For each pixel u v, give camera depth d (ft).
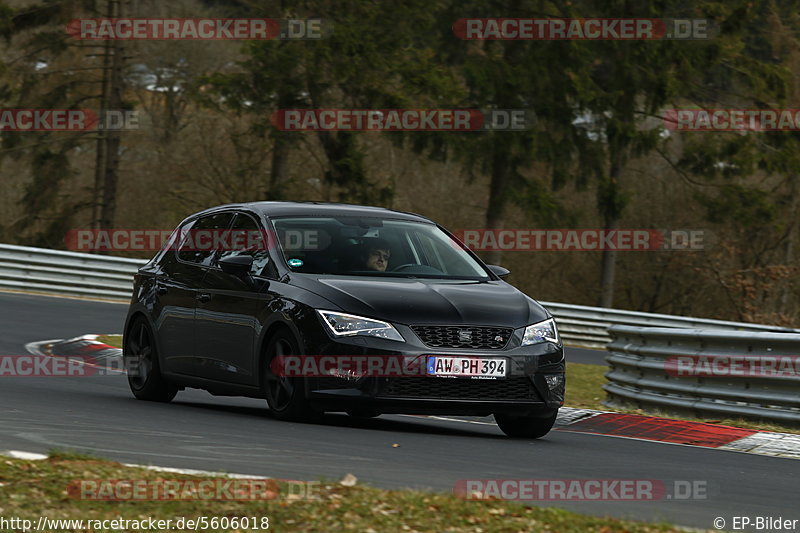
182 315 116.16
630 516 67.36
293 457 80.59
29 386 125.29
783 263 478.59
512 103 396.37
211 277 113.70
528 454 93.20
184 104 452.76
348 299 99.25
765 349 126.41
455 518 60.90
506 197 407.23
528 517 62.39
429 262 111.04
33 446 78.13
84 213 490.49
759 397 124.57
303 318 99.50
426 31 404.98
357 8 393.50
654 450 103.55
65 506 58.29
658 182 484.74
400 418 120.78
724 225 458.09
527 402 100.37
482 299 103.14
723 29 414.21
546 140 400.47
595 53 404.16
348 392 96.99
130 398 122.83
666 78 408.05
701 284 479.00
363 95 394.32
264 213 112.68
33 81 442.09
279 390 102.22
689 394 134.31
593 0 414.00
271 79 383.65
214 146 453.99
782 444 109.70
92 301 262.06
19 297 250.98
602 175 418.10
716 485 82.53
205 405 122.01
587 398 165.07
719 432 115.03
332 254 107.55
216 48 449.06
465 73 386.52
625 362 149.18
